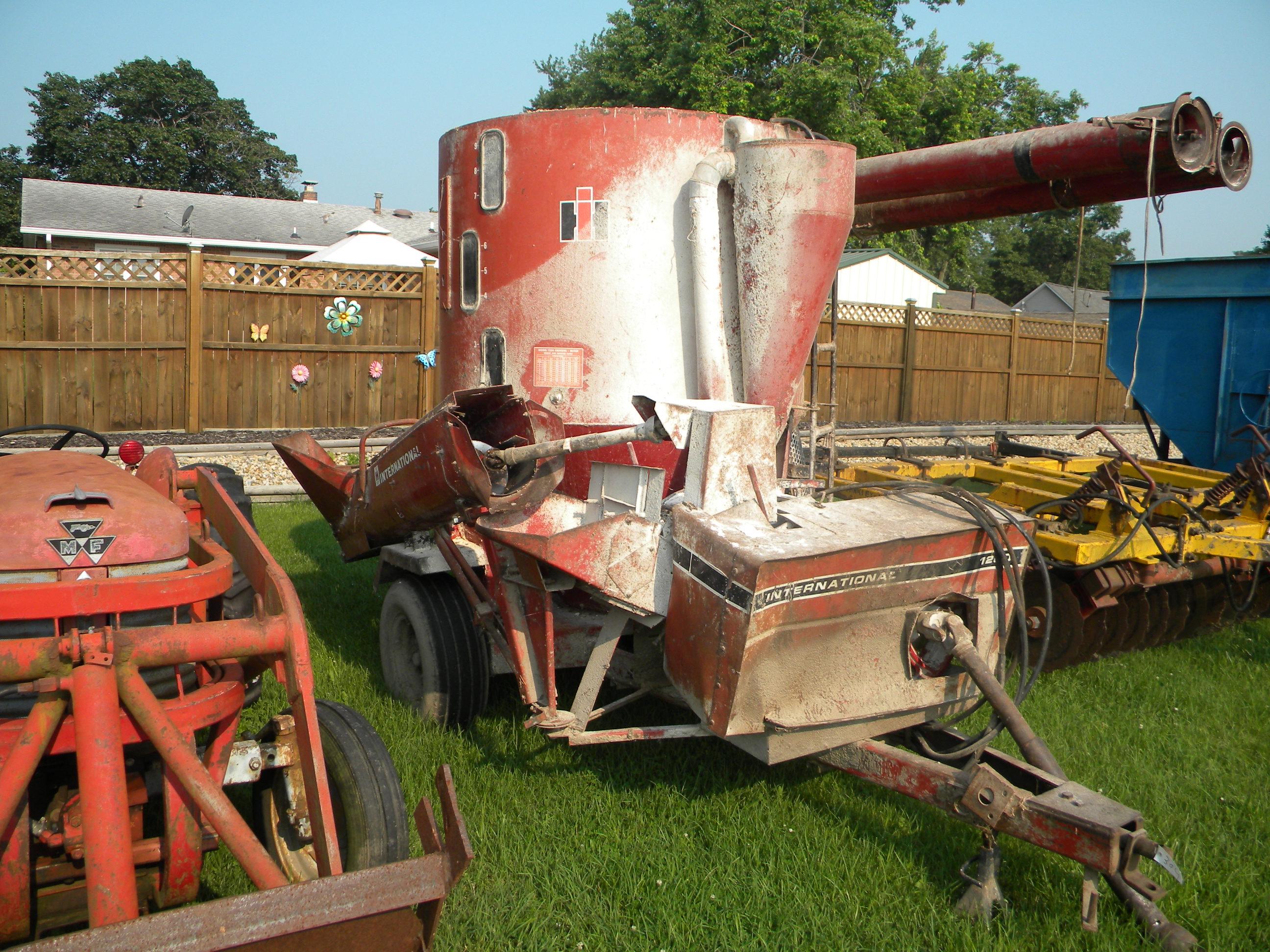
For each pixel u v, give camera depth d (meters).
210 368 12.71
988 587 3.96
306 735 2.72
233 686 3.02
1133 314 8.70
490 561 4.34
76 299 11.93
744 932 3.24
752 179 4.40
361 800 3.10
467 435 3.79
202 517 4.27
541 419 4.21
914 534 3.65
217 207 36.00
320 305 13.25
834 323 5.80
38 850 2.87
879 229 5.74
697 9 27.31
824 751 3.91
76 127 55.31
